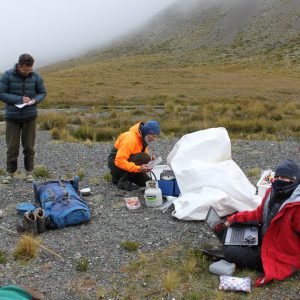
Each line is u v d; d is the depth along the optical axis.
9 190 5.18
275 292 3.04
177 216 4.23
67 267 3.41
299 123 11.59
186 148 4.80
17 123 5.43
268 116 13.98
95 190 5.16
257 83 31.83
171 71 42.72
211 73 40.34
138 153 4.91
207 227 4.08
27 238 3.63
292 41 68.19
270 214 3.29
